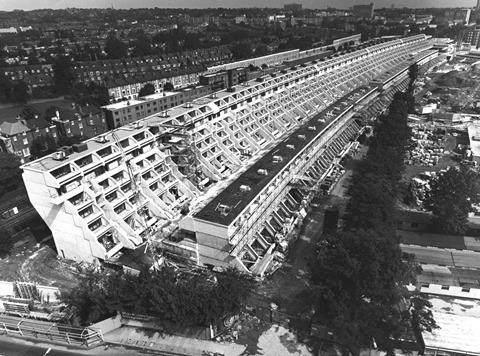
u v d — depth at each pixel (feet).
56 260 325.21
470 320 231.71
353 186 351.67
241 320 255.91
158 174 376.68
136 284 242.99
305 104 626.64
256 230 330.75
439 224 327.06
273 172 370.32
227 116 492.95
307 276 296.10
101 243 312.50
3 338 247.91
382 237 248.32
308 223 364.58
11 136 496.23
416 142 543.39
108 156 335.47
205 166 417.08
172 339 243.40
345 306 229.45
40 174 288.30
